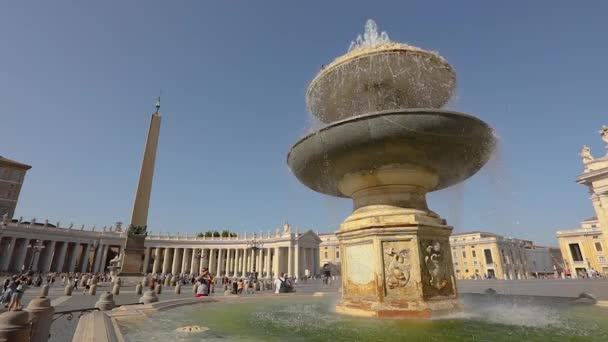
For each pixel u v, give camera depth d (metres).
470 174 6.95
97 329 4.62
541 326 4.82
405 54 6.34
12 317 3.56
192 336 4.38
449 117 5.18
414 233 5.86
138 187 29.02
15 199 70.50
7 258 53.62
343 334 4.36
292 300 9.92
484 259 62.88
